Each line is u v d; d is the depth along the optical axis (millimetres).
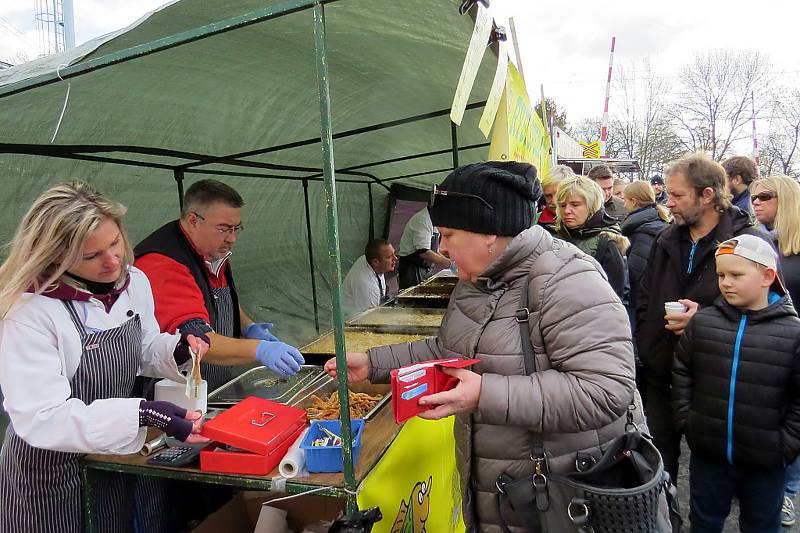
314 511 1769
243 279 4301
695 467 2211
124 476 1648
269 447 1339
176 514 2092
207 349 1669
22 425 1247
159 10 1372
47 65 1481
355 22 1725
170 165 2988
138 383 1921
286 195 4605
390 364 1641
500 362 1237
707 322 2129
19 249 1280
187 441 1339
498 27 1603
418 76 2459
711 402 2088
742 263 2021
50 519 1443
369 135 3631
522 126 2307
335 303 1220
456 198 1252
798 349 1943
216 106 2354
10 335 1273
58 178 2504
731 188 3941
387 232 6914
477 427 1295
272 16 1184
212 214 2158
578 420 1101
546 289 1181
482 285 1306
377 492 1401
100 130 2195
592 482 1173
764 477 2043
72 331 1356
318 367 2535
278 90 2385
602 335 1128
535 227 1281
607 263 2828
